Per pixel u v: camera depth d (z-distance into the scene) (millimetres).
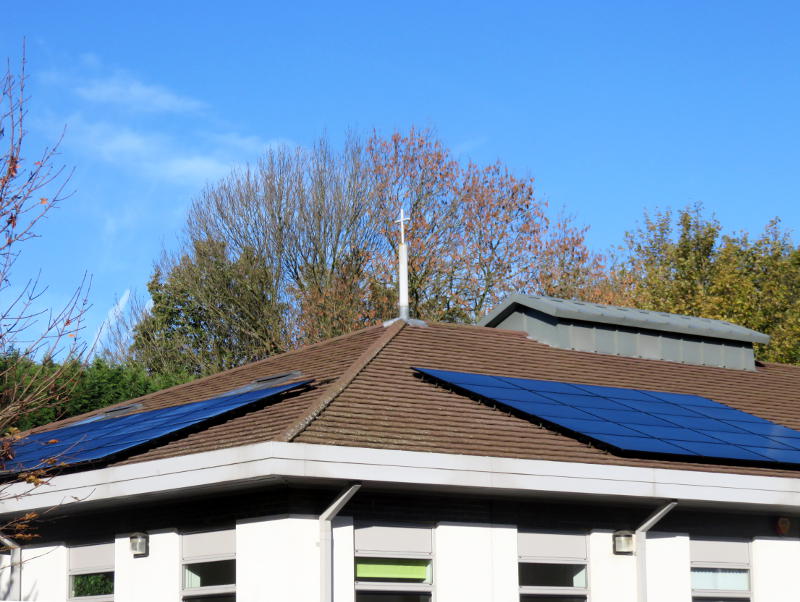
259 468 12938
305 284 47219
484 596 14938
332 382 16703
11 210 13828
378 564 14297
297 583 13445
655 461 15750
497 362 19844
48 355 14719
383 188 47938
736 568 17469
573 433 16109
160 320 49844
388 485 13875
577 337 22188
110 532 16578
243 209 48219
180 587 15164
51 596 17359
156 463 14336
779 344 43219
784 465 16938
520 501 15555
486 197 48062
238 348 48875
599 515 16234
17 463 16812
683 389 21219
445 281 46719
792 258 49281
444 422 15539
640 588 16125
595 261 49469
